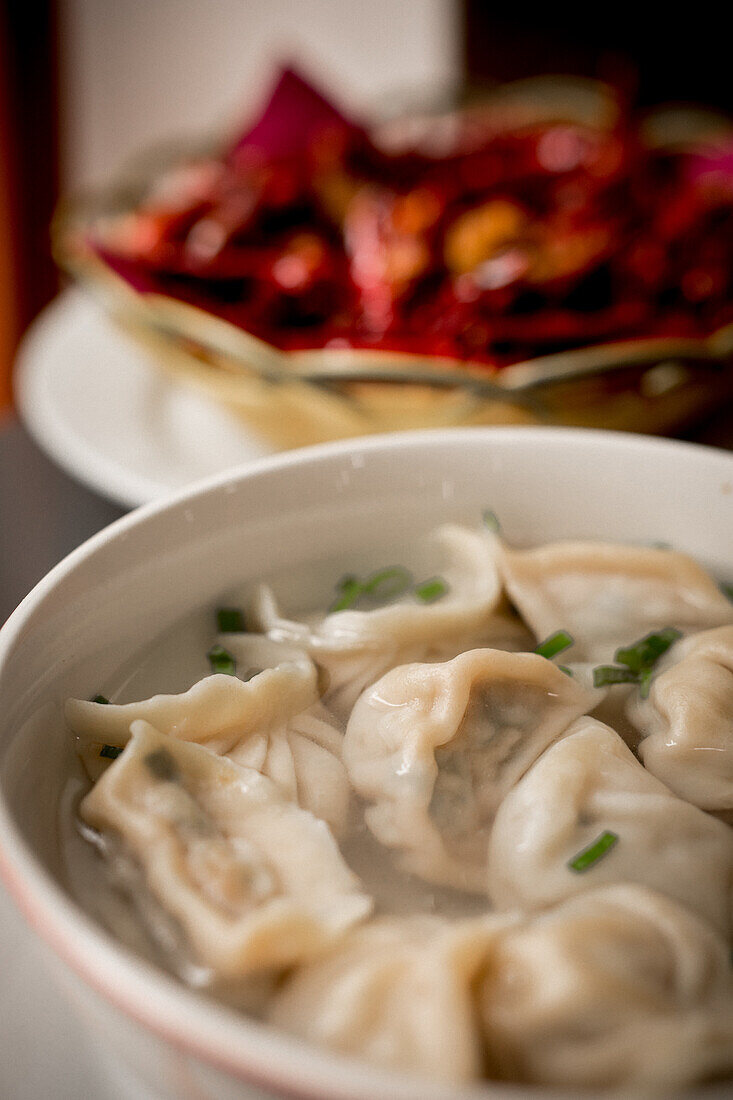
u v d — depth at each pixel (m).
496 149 0.70
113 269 0.57
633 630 0.38
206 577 0.36
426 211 0.60
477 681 0.35
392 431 0.53
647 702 0.36
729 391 0.56
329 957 0.29
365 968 0.29
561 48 1.04
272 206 0.62
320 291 0.57
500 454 0.38
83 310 0.71
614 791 0.33
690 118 0.83
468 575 0.39
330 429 0.54
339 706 0.36
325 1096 0.23
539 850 0.32
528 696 0.35
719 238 0.59
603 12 1.01
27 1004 0.32
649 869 0.32
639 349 0.51
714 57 0.99
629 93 0.79
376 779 0.34
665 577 0.38
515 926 0.30
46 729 0.32
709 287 0.57
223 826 0.32
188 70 1.46
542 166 0.68
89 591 0.33
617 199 0.61
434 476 0.38
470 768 0.34
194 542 0.35
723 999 0.29
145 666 0.35
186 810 0.32
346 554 0.38
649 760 0.35
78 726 0.33
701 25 0.98
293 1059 0.24
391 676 0.35
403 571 0.39
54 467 0.58
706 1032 0.28
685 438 0.58
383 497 0.38
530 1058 0.29
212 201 0.64
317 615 0.38
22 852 0.26
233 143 0.75
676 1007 0.29
